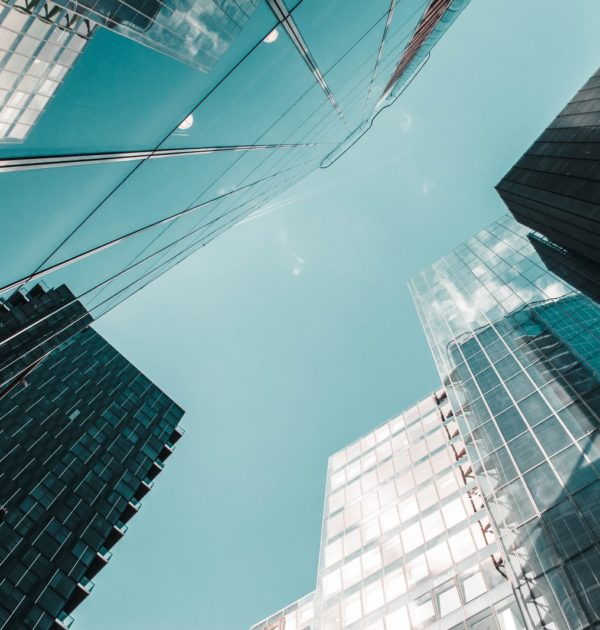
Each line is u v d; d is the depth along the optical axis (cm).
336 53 1588
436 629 2428
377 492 4078
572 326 2739
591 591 1475
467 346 3400
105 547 5034
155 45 694
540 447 2119
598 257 3086
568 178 3120
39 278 952
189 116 974
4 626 3759
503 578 2484
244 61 1024
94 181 832
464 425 2684
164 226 1434
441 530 3164
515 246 4309
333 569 3522
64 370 6638
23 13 454
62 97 582
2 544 4259
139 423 6606
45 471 5162
